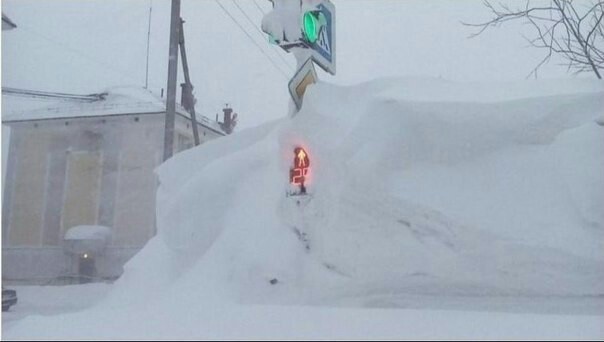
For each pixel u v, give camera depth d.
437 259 4.59
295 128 5.48
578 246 4.41
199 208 5.92
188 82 19.81
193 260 5.79
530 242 4.45
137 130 33.34
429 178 4.91
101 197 32.78
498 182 4.84
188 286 5.16
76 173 33.56
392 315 3.94
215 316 4.11
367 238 4.83
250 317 4.04
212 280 5.13
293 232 5.29
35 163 33.88
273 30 6.19
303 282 4.97
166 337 3.74
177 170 6.69
